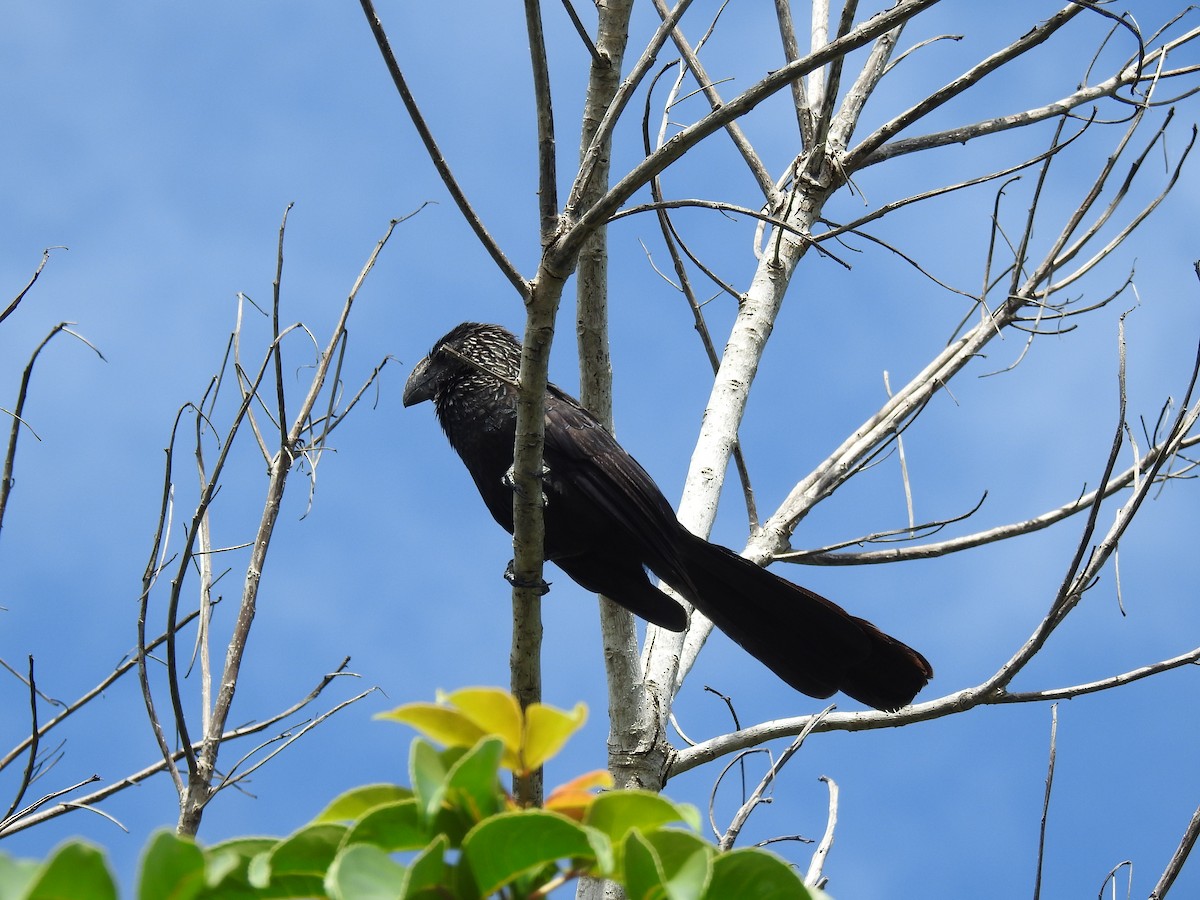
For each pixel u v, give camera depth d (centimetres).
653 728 986
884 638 1035
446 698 345
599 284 1049
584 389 1087
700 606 1042
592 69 967
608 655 995
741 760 966
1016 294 1175
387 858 316
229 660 813
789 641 1051
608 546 1086
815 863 831
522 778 355
